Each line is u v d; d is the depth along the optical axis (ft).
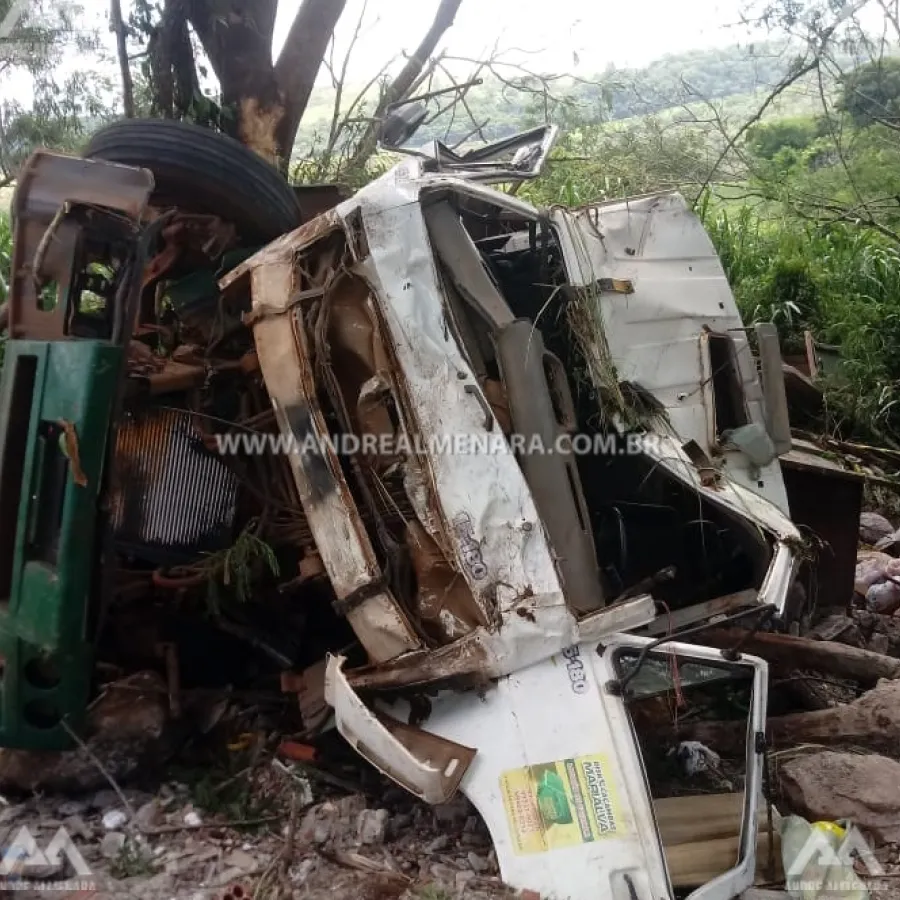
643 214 15.39
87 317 11.52
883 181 31.48
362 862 10.00
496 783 9.80
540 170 14.75
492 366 11.98
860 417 23.97
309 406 11.39
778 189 31.14
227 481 12.89
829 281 27.61
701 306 15.03
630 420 12.97
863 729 13.01
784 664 14.51
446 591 10.86
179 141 13.89
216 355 13.41
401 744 9.91
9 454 10.97
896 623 17.72
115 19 20.38
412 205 11.82
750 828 9.86
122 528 12.52
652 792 11.93
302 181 25.73
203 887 9.49
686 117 30.86
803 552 12.76
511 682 10.14
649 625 11.79
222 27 20.67
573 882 9.24
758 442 14.14
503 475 10.77
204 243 14.15
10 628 10.62
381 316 11.42
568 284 13.52
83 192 11.55
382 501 11.37
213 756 11.88
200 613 12.87
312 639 13.14
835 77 28.07
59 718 10.64
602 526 13.93
